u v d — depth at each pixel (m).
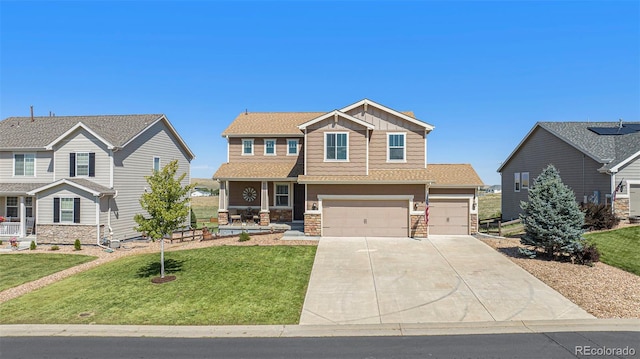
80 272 15.84
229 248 18.28
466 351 8.22
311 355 8.16
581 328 9.48
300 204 25.91
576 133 26.11
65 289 13.33
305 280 13.58
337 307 11.20
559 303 11.09
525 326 9.67
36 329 10.03
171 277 14.16
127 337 9.43
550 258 15.60
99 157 23.30
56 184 21.98
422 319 10.28
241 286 13.05
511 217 32.94
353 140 21.38
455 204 22.02
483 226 29.23
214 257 16.72
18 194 23.05
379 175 21.08
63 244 22.02
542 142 28.22
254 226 23.95
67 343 9.08
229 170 25.53
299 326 9.95
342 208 21.02
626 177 21.39
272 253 17.16
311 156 21.50
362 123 21.17
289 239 20.16
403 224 20.83
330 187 21.03
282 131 26.97
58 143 23.70
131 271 15.27
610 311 10.44
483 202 56.97
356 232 20.92
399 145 21.75
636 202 21.47
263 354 8.27
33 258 18.62
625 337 8.87
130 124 26.69
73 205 22.05
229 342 9.02
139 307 11.42
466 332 9.39
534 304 11.08
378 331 9.56
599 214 20.02
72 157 23.53
